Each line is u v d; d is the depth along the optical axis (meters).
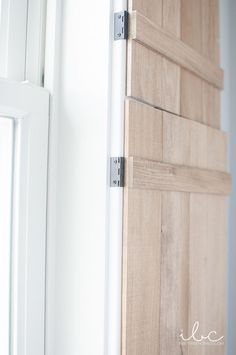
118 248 0.87
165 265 1.01
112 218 0.88
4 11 0.91
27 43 0.96
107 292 0.87
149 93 0.97
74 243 0.92
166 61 1.05
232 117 1.61
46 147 0.94
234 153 1.59
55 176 0.95
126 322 0.86
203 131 1.24
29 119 0.90
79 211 0.92
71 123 0.94
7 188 0.90
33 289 0.90
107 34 0.91
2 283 0.90
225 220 1.39
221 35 1.53
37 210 0.91
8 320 0.88
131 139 0.89
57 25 0.97
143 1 0.96
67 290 0.92
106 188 0.89
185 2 1.16
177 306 1.06
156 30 0.98
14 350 0.87
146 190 0.94
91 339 0.88
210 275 1.26
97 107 0.91
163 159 1.01
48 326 0.92
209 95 1.31
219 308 1.32
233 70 1.62
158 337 0.97
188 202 1.13
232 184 1.59
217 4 1.42
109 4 0.91
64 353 0.91
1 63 0.90
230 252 1.57
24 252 0.89
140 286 0.91
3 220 0.90
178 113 1.11
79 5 0.95
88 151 0.91
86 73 0.93
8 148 0.90
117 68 0.90
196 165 1.19
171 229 1.04
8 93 0.84
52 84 0.95
